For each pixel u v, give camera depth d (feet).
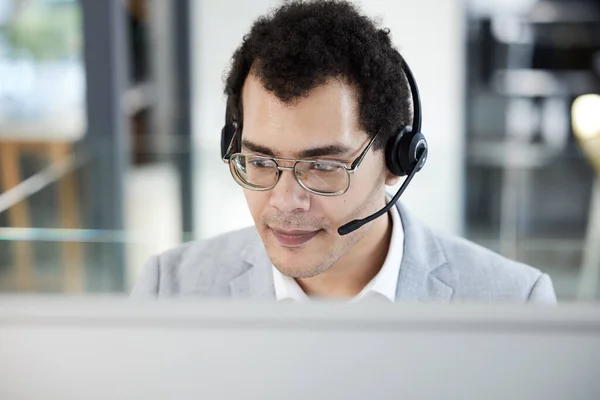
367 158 3.94
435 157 11.00
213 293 4.96
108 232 8.09
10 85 16.66
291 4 3.98
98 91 13.28
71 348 2.40
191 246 5.29
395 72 4.05
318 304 2.41
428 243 4.88
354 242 4.07
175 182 10.41
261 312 2.39
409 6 17.16
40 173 10.05
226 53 17.88
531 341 2.35
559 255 8.15
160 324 2.40
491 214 11.00
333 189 3.84
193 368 2.40
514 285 4.79
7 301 2.43
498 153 11.21
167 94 18.01
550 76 17.39
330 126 3.74
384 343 2.37
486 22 17.24
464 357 2.36
